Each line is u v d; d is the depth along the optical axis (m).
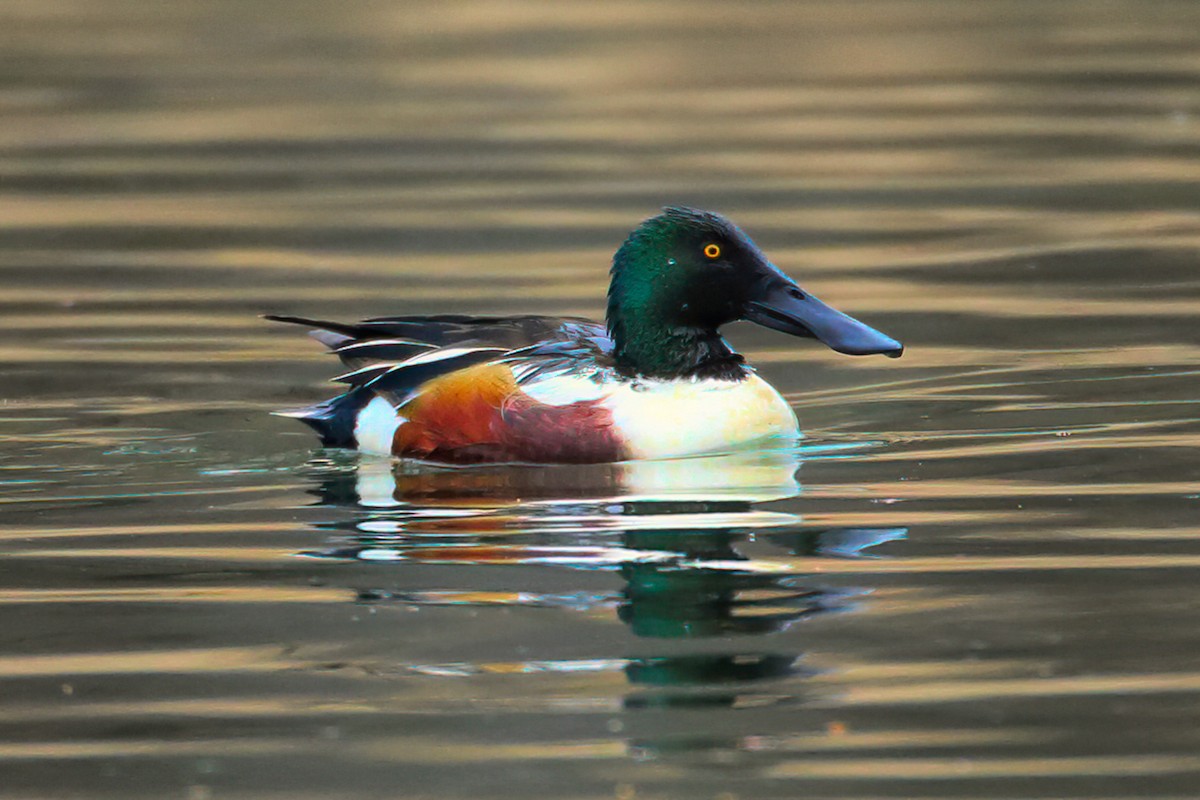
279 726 7.84
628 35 32.91
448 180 22.34
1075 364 14.38
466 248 19.19
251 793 7.23
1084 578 9.39
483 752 7.54
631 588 9.38
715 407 12.28
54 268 18.56
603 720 7.82
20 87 28.78
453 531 10.52
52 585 9.70
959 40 31.97
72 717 7.96
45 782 7.35
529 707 7.97
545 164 23.06
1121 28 32.91
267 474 12.07
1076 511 10.56
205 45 32.53
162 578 9.77
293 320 12.93
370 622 8.98
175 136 25.12
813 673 8.25
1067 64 29.33
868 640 8.62
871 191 21.31
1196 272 17.38
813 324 12.23
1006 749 7.48
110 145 24.66
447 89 28.16
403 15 35.56
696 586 9.41
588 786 7.22
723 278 12.33
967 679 8.14
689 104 26.81
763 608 9.04
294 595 9.42
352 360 13.38
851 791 7.14
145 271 18.39
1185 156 22.59
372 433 12.66
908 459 11.89
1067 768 7.30
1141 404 13.11
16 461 12.44
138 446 12.84
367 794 7.19
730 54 30.88
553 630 8.81
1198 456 11.66
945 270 17.84
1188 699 7.89
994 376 14.16
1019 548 9.91
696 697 8.02
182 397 14.22
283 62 30.66
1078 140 23.77
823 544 10.05
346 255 18.97
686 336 12.42
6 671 8.47
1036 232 19.23
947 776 7.25
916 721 7.74
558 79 28.83
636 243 12.42
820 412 13.38
